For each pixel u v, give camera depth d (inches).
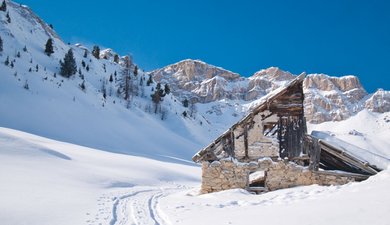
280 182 855.7
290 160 866.8
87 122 3681.1
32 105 3430.1
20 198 600.4
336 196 499.5
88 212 550.0
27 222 458.6
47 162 1128.2
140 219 524.4
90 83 5506.9
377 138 4579.2
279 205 528.4
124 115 4544.8
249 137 883.4
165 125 5226.4
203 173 878.4
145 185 1120.2
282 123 886.4
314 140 863.1
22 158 1108.5
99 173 1103.6
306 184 848.3
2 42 4672.7
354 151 860.6
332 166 924.0
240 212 502.9
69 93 4274.1
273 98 886.4
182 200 728.3
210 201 689.0
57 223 467.5
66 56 5036.9
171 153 3841.0
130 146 3479.3
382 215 334.3
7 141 1282.0
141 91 6205.7
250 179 995.3
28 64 4648.1
